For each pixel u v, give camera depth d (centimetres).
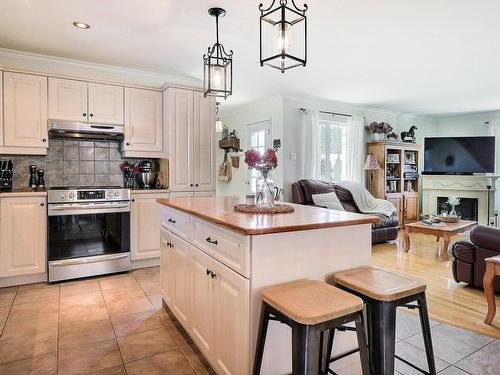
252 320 144
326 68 402
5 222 307
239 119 669
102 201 346
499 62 381
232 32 300
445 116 747
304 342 118
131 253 368
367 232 184
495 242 292
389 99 571
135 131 387
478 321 250
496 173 675
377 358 142
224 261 162
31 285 321
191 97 403
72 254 334
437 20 276
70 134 355
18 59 354
